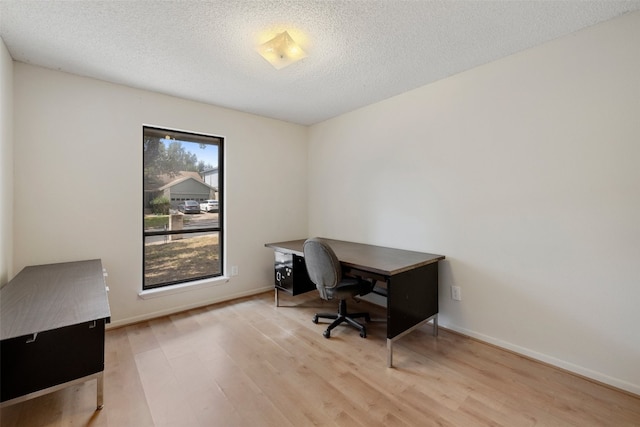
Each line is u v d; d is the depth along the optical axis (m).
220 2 1.60
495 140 2.29
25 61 2.25
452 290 2.59
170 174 3.13
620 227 1.77
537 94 2.08
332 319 2.87
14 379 1.33
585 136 1.88
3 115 1.95
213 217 3.43
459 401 1.69
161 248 3.07
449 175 2.59
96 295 1.68
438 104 2.65
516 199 2.19
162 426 1.50
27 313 1.44
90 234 2.58
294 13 1.70
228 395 1.75
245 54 2.17
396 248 3.04
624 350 1.77
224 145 3.40
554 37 1.98
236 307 3.22
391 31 1.89
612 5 1.65
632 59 1.71
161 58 2.22
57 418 1.55
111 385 1.83
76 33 1.89
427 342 2.41
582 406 1.64
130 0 1.58
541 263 2.08
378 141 3.21
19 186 2.26
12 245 2.21
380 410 1.62
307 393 1.76
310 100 3.15
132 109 2.77
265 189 3.77
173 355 2.20
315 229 4.11
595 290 1.87
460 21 1.79
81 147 2.52
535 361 2.11
